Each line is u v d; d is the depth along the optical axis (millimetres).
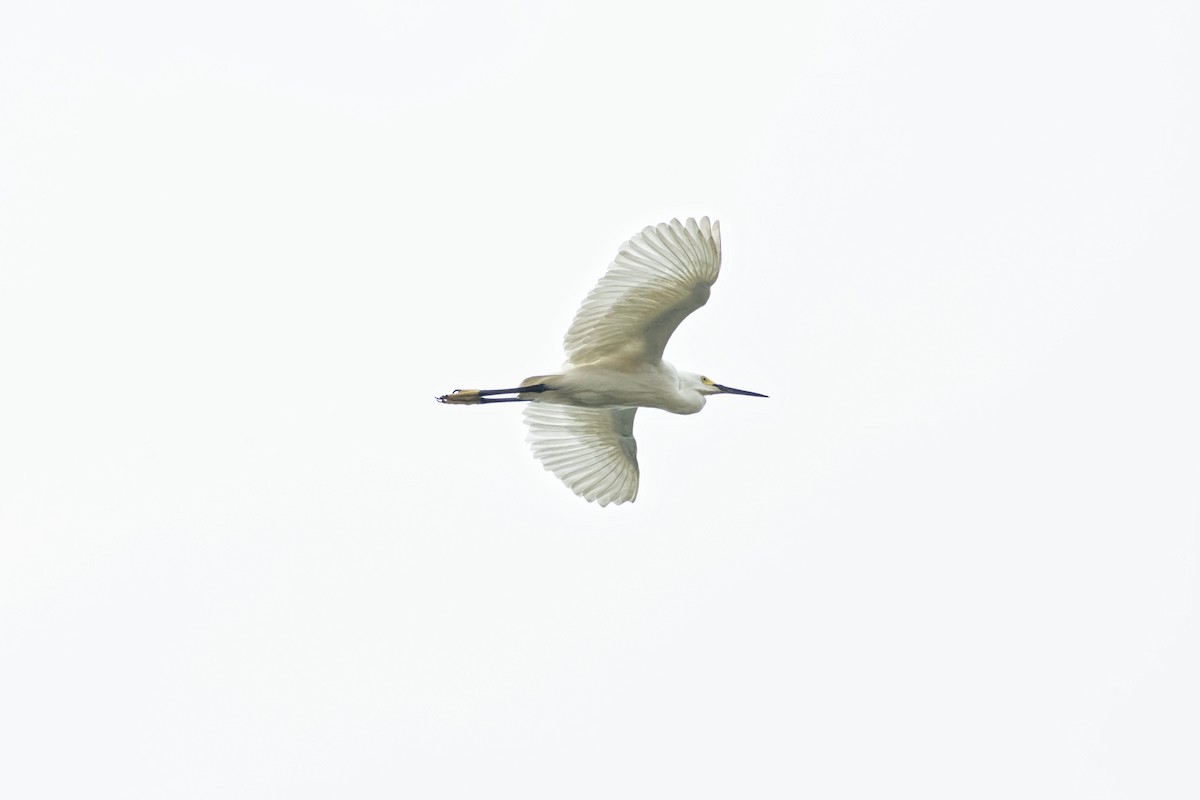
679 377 18578
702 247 16141
